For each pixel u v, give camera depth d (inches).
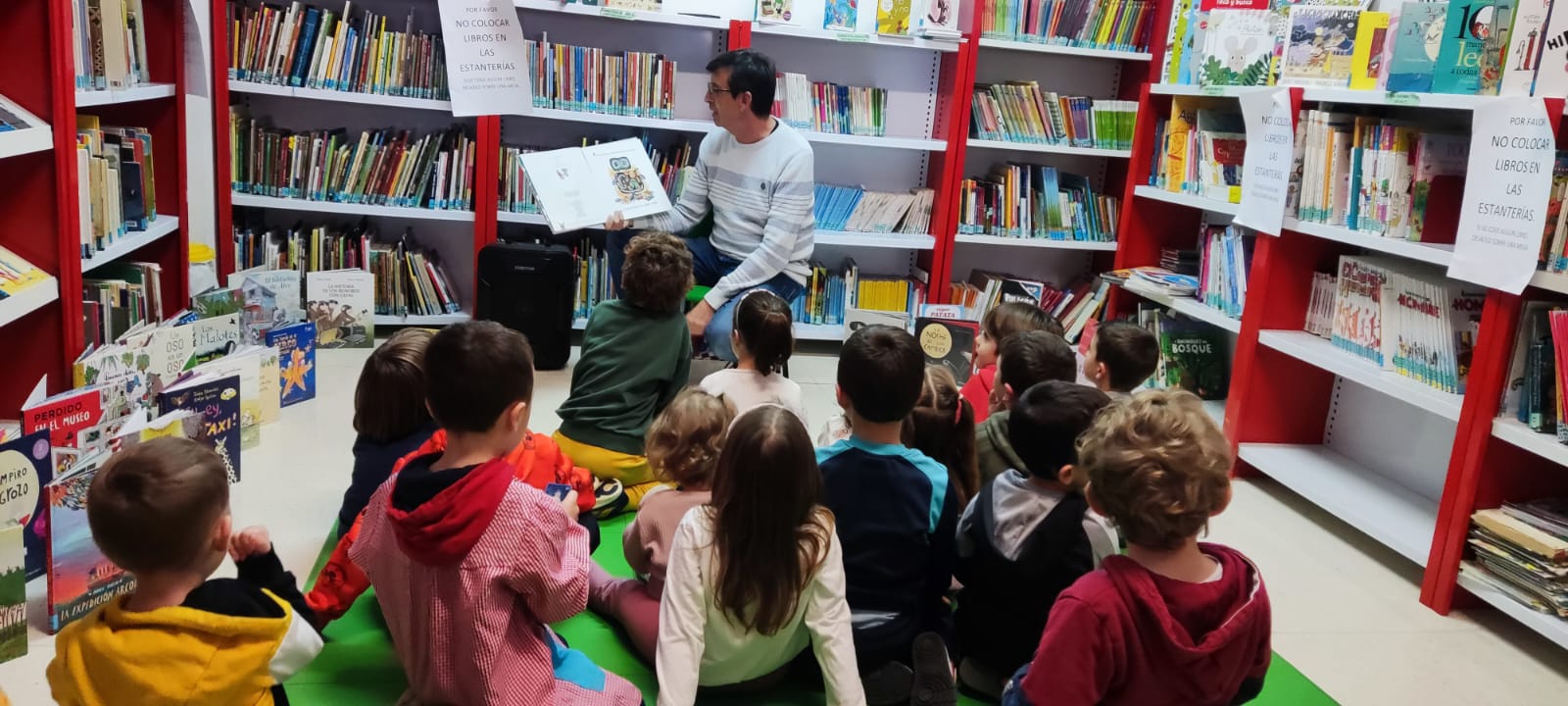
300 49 154.9
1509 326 95.5
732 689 79.3
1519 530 95.4
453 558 63.2
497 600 64.7
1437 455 122.6
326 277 158.7
